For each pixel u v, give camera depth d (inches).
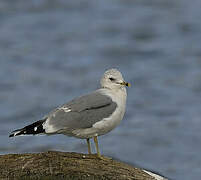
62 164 418.0
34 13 1897.1
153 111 1054.4
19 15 1870.1
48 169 410.0
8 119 1009.5
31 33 1684.3
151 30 1697.8
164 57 1435.8
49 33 1686.8
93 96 438.0
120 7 1988.2
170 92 1164.5
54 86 1214.3
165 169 779.4
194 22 1760.6
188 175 754.8
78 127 429.1
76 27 1753.2
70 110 430.9
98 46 1551.4
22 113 1042.1
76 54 1476.4
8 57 1435.8
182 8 1951.3
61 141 848.3
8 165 420.2
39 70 1336.1
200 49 1487.5
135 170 439.2
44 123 426.9
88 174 407.5
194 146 869.8
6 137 884.6
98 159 439.2
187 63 1373.0
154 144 875.4
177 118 1010.7
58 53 1482.5
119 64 1397.6
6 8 1940.2
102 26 1760.6
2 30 1701.5
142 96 1150.3
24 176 400.8
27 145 828.6
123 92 449.7
